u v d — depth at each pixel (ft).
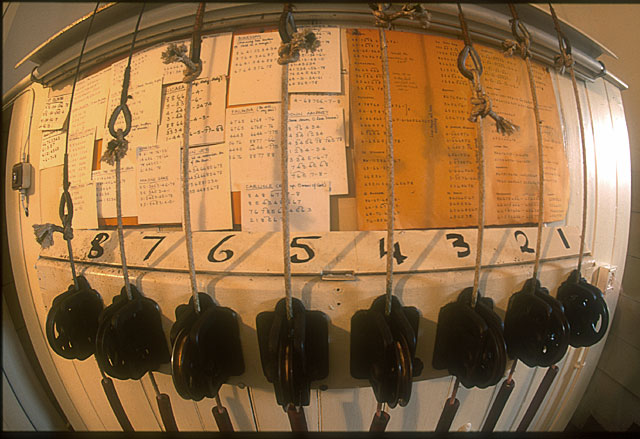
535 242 1.83
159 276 1.64
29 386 2.53
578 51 2.11
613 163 2.30
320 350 1.53
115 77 2.01
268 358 1.55
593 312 1.70
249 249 1.63
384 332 1.34
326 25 1.80
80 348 1.77
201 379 1.42
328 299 1.52
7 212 2.46
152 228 1.83
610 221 2.26
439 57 1.85
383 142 1.71
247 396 1.80
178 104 1.83
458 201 1.75
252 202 1.70
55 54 2.25
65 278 1.86
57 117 2.20
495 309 1.67
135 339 1.60
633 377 2.49
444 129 1.77
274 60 1.76
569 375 2.47
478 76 1.33
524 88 1.98
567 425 2.91
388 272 1.40
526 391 2.21
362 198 1.68
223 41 1.84
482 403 2.06
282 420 1.84
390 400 1.37
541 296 1.64
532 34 1.96
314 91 1.71
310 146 1.68
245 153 1.71
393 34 1.83
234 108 1.75
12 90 2.54
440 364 1.65
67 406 2.60
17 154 2.40
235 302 1.56
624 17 2.52
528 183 1.90
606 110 2.33
